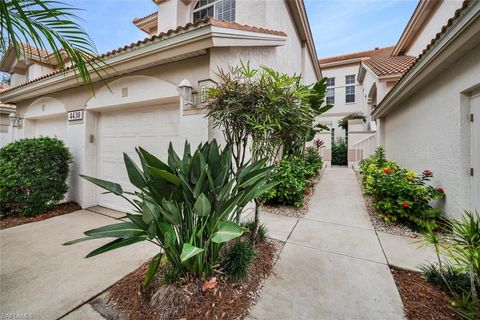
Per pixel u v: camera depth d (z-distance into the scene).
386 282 2.26
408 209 3.68
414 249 2.93
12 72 9.54
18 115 6.95
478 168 3.10
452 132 3.50
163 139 4.49
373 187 4.43
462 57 3.21
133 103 4.52
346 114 14.98
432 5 7.20
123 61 4.06
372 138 9.59
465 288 1.94
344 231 3.56
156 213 1.85
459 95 3.31
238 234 1.66
